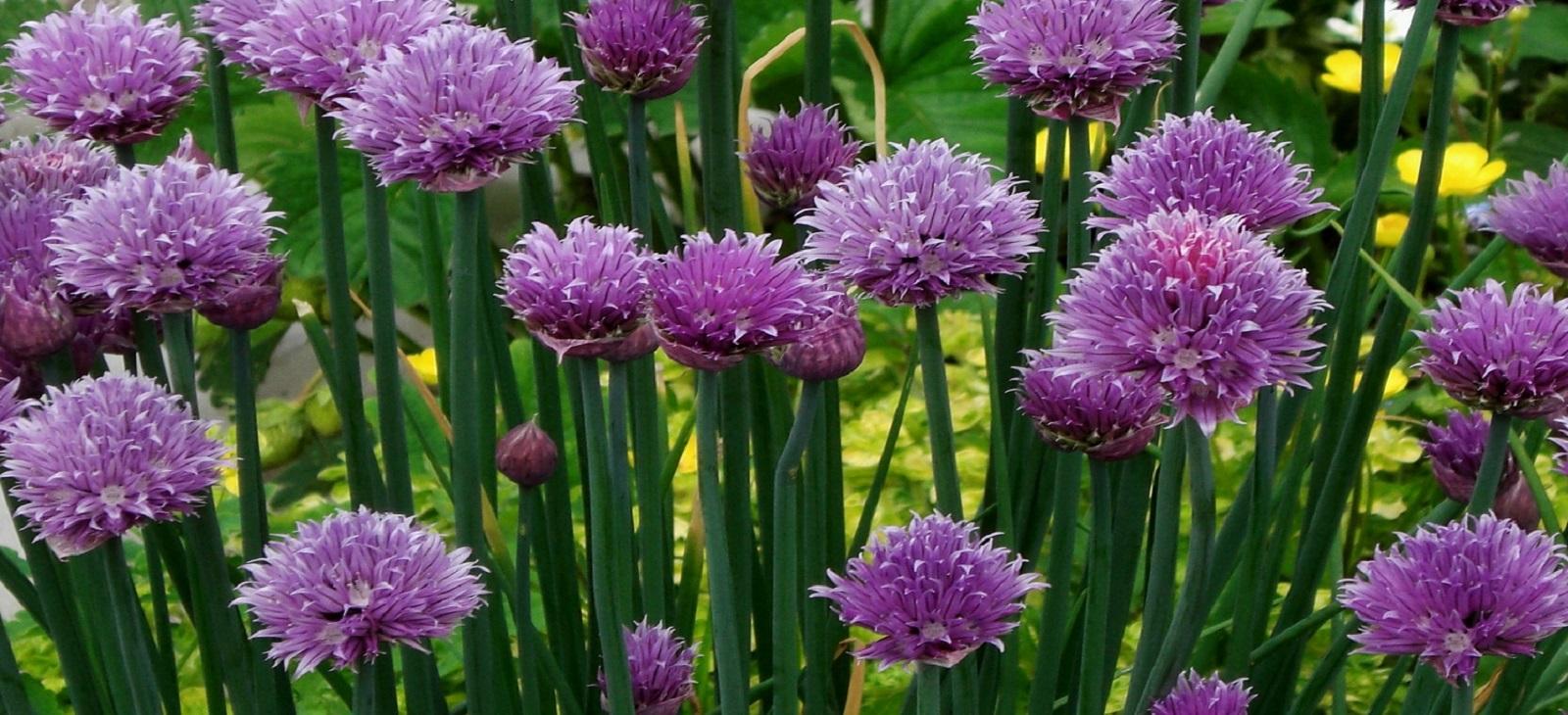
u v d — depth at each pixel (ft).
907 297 1.86
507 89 1.86
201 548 2.00
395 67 1.86
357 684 1.88
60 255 1.91
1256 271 1.79
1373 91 2.15
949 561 1.86
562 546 2.22
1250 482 2.10
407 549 1.85
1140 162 1.94
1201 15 2.14
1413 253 2.14
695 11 2.12
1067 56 1.95
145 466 1.86
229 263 1.91
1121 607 2.14
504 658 2.18
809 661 2.16
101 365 2.07
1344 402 2.18
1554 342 1.89
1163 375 1.77
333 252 2.04
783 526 1.96
